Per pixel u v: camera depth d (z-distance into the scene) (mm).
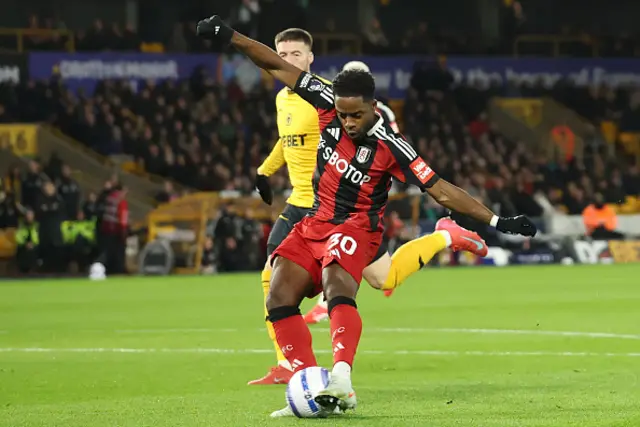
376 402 18453
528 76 87125
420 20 94938
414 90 81812
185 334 31562
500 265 68062
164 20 87625
